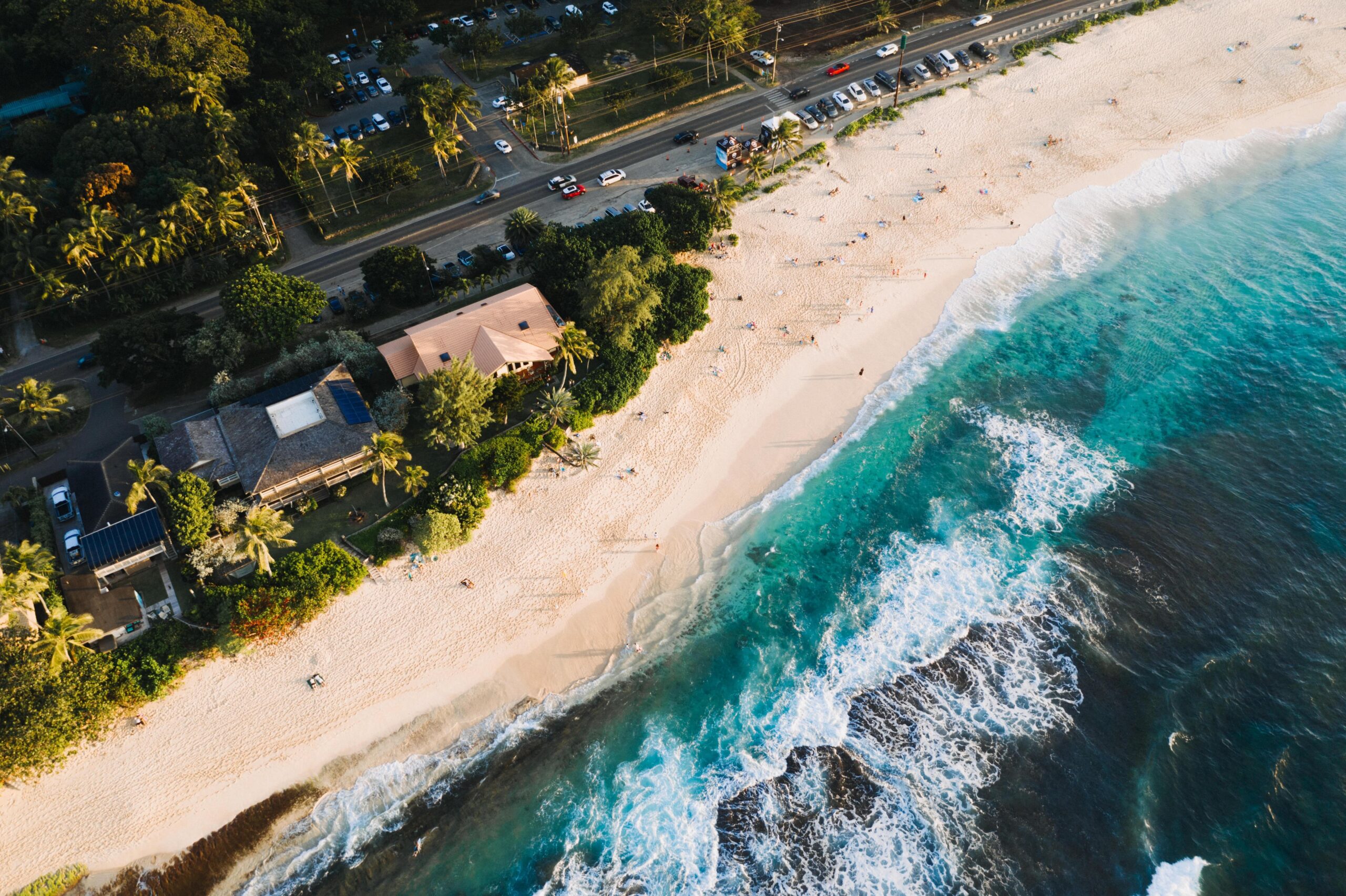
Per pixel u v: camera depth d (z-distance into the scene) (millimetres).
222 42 117562
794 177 117062
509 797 64000
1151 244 108000
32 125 116125
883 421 89438
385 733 67500
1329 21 141750
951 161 119250
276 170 119250
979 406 90250
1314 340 94500
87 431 87625
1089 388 91375
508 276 103125
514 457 81750
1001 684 68312
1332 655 68375
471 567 77125
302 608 71000
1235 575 74125
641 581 76938
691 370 93875
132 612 71125
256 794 64250
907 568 76688
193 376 93250
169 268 101312
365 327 98000
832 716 67312
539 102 117938
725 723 67500
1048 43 138625
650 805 63094
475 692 69875
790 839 60812
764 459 86438
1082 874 58000
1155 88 130875
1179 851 58594
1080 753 63906
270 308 89312
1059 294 102125
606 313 90375
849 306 100438
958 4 148000
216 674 69875
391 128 126438
